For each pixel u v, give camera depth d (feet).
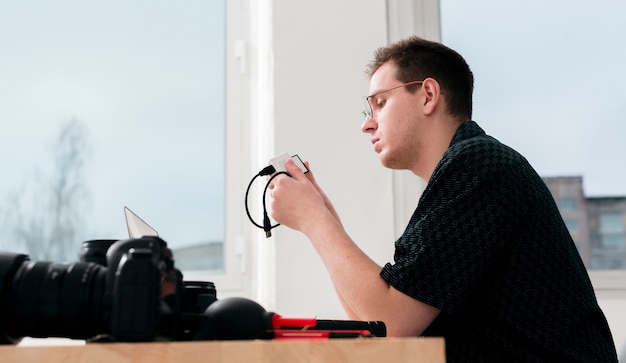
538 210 4.66
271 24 7.94
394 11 8.20
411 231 4.55
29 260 3.04
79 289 2.83
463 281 4.37
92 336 2.91
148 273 2.66
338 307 7.44
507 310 4.50
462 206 4.48
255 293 8.22
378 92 5.54
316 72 7.89
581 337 4.56
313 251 7.53
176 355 2.48
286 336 3.10
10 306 2.83
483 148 4.68
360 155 7.77
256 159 8.46
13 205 8.09
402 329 4.39
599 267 8.16
